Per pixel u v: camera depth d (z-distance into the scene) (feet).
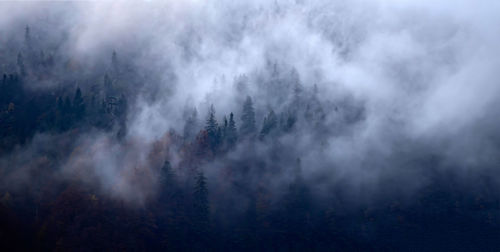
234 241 381.60
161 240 367.04
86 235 351.87
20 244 341.00
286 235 389.60
